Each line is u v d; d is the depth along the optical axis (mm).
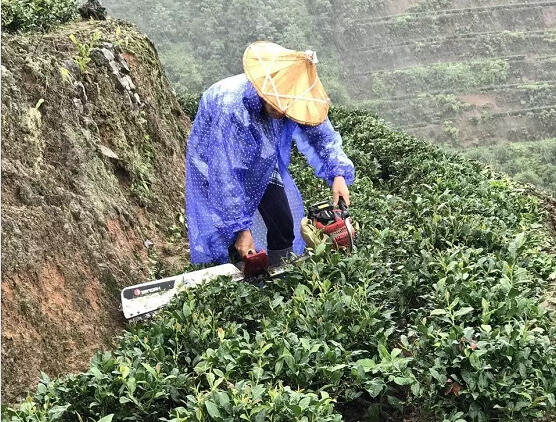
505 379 3982
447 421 3916
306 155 6320
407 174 9914
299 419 3621
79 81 7281
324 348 4359
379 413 4305
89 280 5633
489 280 5137
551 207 9789
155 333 4742
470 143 85062
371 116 13344
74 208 5922
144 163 8062
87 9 11617
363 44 97812
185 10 74625
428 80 93688
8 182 5312
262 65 5492
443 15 103312
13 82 5895
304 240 6047
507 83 95562
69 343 5078
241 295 5156
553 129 87812
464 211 7152
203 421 3688
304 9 96625
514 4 107875
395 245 6082
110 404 4051
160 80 10273
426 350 4332
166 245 7371
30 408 3877
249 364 4340
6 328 4637
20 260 4980
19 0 9383
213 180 5609
